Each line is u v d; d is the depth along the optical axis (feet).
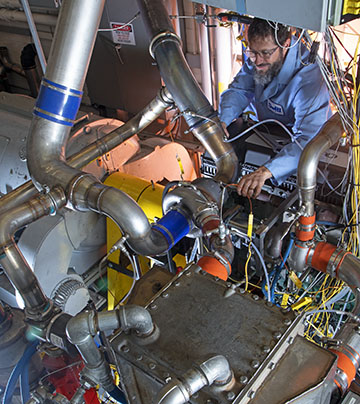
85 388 5.34
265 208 8.35
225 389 4.09
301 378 4.30
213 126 8.44
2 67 19.39
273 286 7.38
